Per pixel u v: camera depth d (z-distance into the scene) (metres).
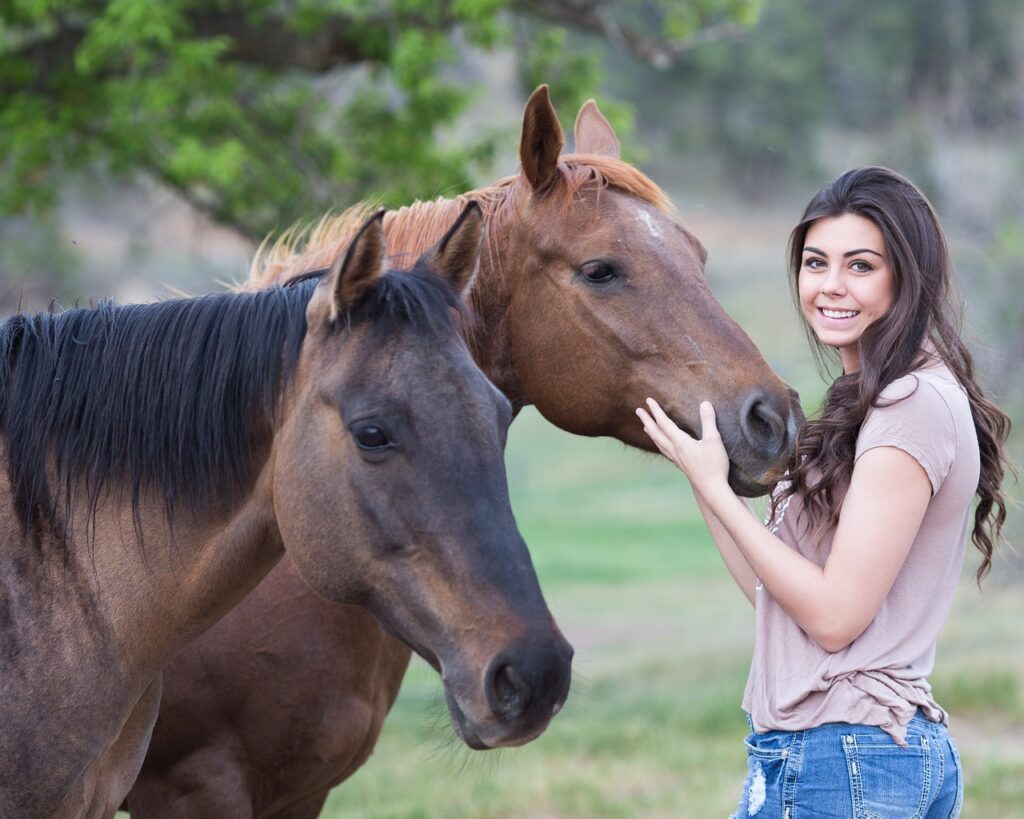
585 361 4.09
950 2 48.47
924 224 3.37
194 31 10.67
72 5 10.18
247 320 3.35
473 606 2.92
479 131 11.45
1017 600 14.93
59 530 3.36
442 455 2.99
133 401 3.35
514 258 4.22
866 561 3.12
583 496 30.16
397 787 7.96
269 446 3.32
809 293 3.46
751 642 13.62
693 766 8.46
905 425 3.18
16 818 3.26
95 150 11.06
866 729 3.18
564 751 8.96
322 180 10.98
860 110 58.00
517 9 10.94
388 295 3.13
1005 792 7.63
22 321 3.49
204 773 4.20
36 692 3.25
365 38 10.62
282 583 4.28
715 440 3.59
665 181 61.22
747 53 58.34
